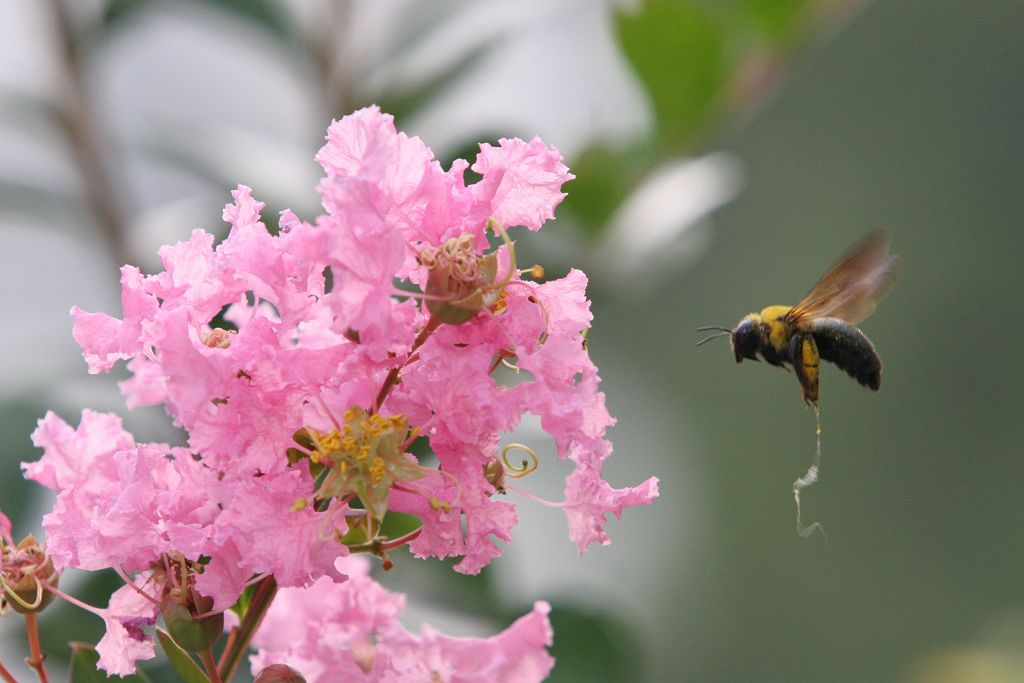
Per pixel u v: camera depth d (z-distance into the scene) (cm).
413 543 148
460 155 157
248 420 147
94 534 148
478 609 157
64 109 159
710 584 268
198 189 162
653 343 273
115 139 159
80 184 159
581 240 159
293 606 150
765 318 156
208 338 148
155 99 163
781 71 160
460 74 159
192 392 147
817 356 156
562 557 164
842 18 159
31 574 149
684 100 159
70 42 159
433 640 148
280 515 147
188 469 148
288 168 159
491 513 148
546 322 148
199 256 148
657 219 159
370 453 148
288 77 160
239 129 162
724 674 271
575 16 162
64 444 150
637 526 235
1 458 156
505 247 148
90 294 164
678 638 262
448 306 147
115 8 159
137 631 149
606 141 159
